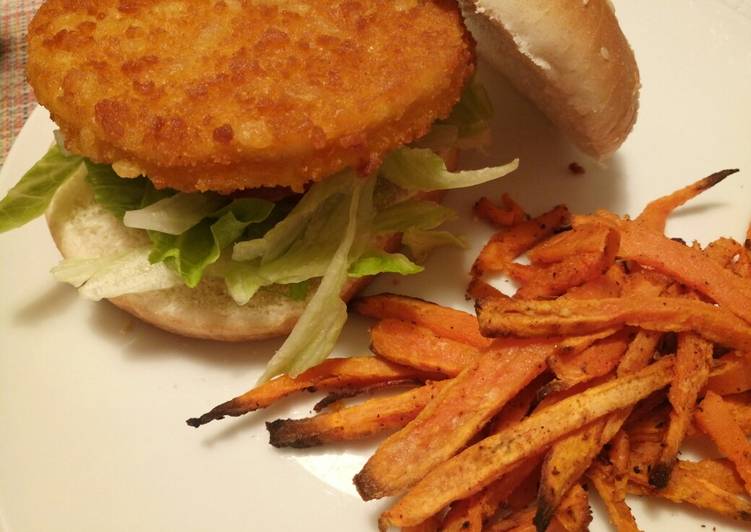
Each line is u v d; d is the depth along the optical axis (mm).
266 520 163
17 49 274
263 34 170
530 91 209
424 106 173
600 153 203
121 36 173
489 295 187
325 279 174
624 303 162
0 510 162
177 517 164
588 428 152
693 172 218
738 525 157
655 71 240
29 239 207
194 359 187
